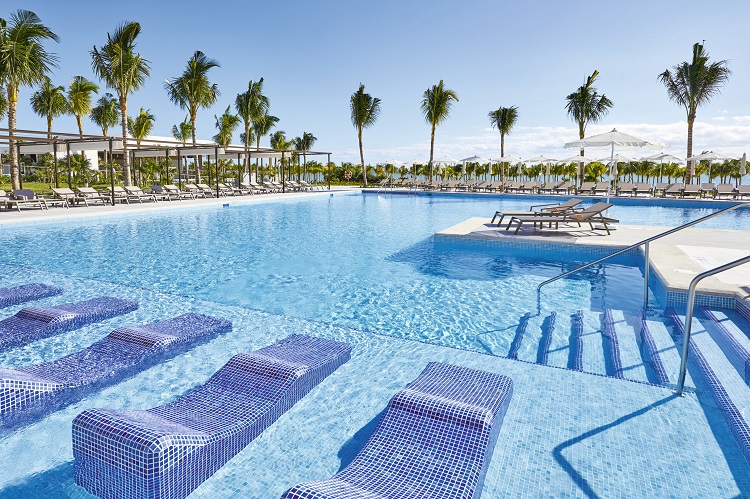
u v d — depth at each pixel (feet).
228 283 21.39
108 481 7.07
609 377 10.55
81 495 7.28
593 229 31.86
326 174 144.15
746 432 8.24
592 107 85.10
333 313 17.11
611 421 8.78
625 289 19.56
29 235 34.91
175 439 6.94
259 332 14.05
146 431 7.01
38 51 55.01
